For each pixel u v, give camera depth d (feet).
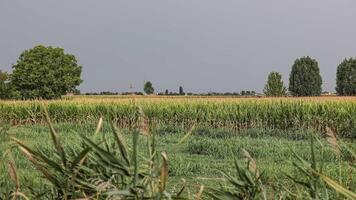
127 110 103.50
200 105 107.86
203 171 37.09
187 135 6.30
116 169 5.80
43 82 277.64
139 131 5.95
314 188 6.29
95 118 108.17
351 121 82.17
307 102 100.32
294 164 6.55
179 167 35.47
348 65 303.27
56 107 114.93
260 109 98.48
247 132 83.46
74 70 287.89
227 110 100.48
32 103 116.47
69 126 80.38
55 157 6.73
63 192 6.05
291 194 6.48
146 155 6.39
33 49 280.92
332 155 37.24
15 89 278.46
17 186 6.16
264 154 47.21
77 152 6.76
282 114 94.89
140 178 5.87
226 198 6.28
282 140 69.72
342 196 6.30
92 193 5.92
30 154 6.10
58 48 285.64
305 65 297.74
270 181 6.74
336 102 102.47
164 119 104.63
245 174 6.35
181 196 6.22
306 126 90.84
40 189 7.51
